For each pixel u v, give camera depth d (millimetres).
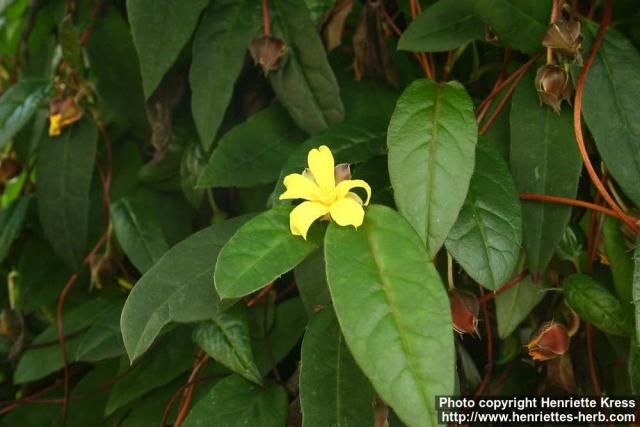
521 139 371
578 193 402
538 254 366
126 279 515
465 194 323
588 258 388
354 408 340
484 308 414
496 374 435
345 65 448
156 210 508
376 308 294
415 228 320
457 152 329
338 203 313
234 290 304
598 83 365
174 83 470
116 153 521
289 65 409
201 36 413
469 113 337
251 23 412
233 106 472
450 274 368
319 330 348
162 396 461
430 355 288
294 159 370
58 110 469
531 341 381
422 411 282
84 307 509
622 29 407
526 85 377
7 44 553
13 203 520
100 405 496
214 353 391
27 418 506
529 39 367
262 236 319
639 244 332
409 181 326
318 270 382
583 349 413
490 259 336
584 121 382
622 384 422
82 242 479
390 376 286
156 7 395
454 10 385
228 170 410
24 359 498
